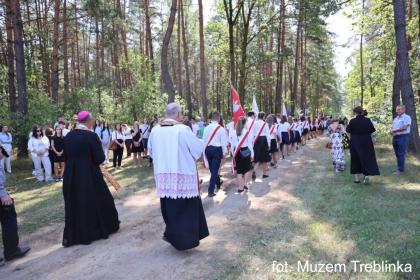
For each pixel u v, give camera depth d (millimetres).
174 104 4789
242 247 4793
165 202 4703
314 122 27203
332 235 5023
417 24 17938
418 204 6266
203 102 21891
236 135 8242
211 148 7895
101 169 5621
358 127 8094
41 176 11227
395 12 12109
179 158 4574
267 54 24141
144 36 38875
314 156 14703
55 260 4691
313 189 8086
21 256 4957
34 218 6738
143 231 5699
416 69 19141
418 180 8203
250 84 34781
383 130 19625
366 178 8180
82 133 5242
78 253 4887
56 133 11031
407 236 4719
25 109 15648
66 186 5211
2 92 18359
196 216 4691
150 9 34500
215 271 4129
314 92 54188
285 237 5066
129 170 12203
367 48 34062
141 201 7734
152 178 10320
